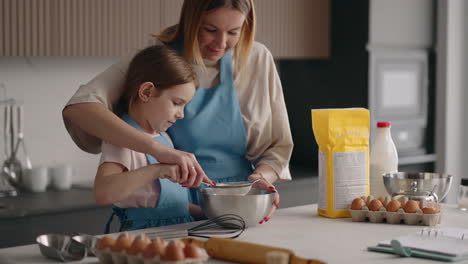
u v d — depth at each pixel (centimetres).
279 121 191
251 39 180
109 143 160
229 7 165
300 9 354
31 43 276
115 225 272
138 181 149
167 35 184
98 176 155
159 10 309
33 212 246
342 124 164
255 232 146
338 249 129
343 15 362
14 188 287
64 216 256
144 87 160
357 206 158
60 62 317
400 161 368
